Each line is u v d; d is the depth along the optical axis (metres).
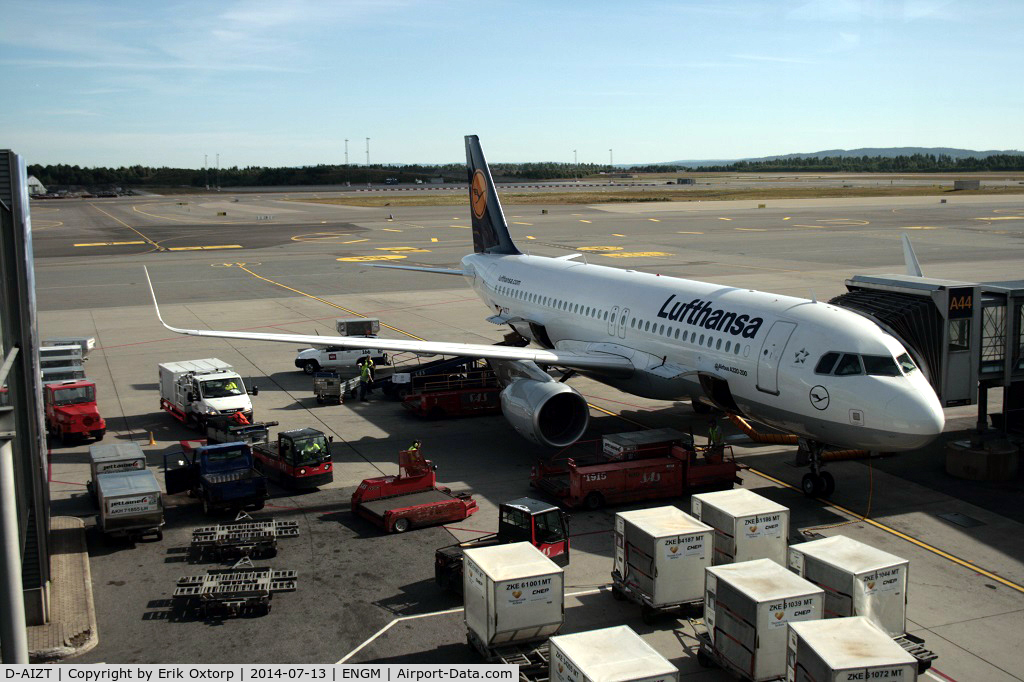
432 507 25.17
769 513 20.95
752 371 27.78
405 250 105.19
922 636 18.81
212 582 20.44
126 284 78.88
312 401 40.28
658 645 18.83
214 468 26.70
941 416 24.59
